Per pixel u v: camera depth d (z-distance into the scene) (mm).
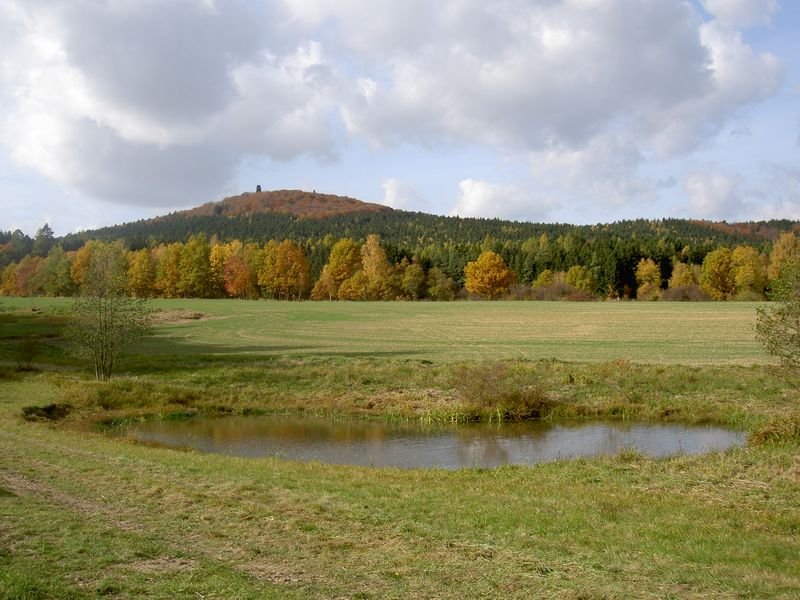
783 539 10500
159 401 32719
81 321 36406
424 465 21266
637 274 135500
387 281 133875
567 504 12648
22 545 9570
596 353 47031
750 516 11984
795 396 29484
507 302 118938
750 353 45375
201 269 134750
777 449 18031
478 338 61250
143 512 11570
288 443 25094
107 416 29922
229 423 29547
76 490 13117
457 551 9516
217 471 15445
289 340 61906
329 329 72875
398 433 27031
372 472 16828
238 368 40250
